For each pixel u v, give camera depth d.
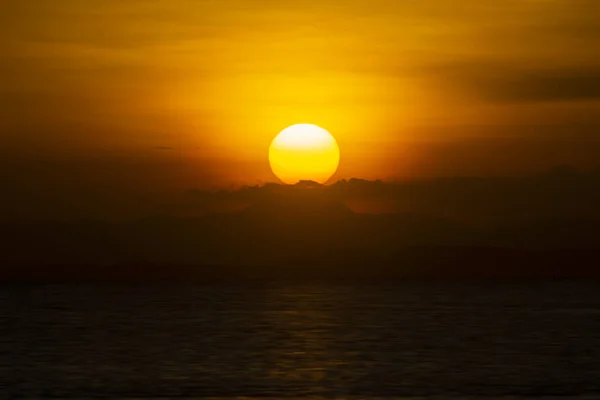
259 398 156.50
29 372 193.62
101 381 178.50
